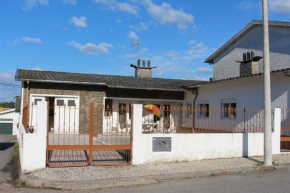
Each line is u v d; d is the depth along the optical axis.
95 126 16.61
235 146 10.03
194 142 9.46
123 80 18.52
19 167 9.51
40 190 6.48
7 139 25.36
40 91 15.66
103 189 6.59
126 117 17.80
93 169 8.05
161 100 18.38
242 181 7.14
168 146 9.13
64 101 16.16
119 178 7.15
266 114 9.05
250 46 18.58
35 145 7.90
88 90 16.62
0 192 6.34
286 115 11.25
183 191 6.30
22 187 6.74
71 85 16.27
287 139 10.85
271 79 12.20
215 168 8.38
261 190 6.25
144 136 8.85
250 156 10.22
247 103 13.46
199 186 6.70
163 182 7.18
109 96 17.06
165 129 10.81
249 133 10.28
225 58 20.95
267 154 8.91
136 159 8.70
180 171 7.96
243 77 12.88
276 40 16.41
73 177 7.21
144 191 6.36
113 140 12.65
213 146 9.72
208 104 16.59
